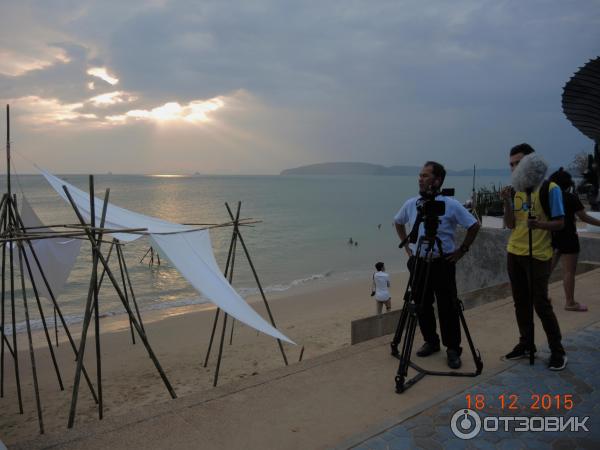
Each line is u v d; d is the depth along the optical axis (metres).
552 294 6.27
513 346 4.55
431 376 3.93
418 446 2.87
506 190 4.10
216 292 5.92
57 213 49.81
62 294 18.09
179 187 154.50
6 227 6.59
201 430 3.08
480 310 5.68
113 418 3.22
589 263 8.02
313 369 4.05
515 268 4.11
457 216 3.99
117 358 9.91
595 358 4.17
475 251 9.58
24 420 6.73
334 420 3.22
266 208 69.25
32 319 14.59
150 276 21.47
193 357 9.84
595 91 7.52
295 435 3.03
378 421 3.20
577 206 5.44
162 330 12.43
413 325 3.73
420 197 4.04
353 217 55.91
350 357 4.33
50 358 10.12
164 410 3.33
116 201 77.25
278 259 27.58
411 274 4.23
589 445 2.87
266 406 3.41
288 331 12.08
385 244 34.06
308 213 61.16
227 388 3.68
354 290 18.56
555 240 5.53
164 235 6.32
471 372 3.96
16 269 21.45
